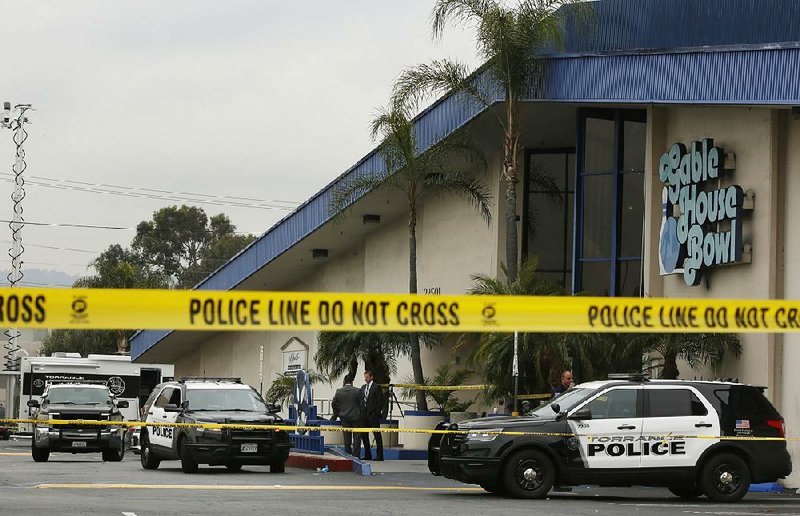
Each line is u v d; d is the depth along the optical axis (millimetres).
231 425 25438
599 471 20609
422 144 40188
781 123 29172
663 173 33469
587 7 35875
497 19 35094
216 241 111875
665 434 20875
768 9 33594
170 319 15250
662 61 31219
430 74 37719
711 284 31328
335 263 50312
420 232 45375
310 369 51125
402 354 44219
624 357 31328
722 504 20250
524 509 17750
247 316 15453
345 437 31688
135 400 51344
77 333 90312
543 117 39500
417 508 17484
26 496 18797
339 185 44469
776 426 21312
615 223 37281
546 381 32844
